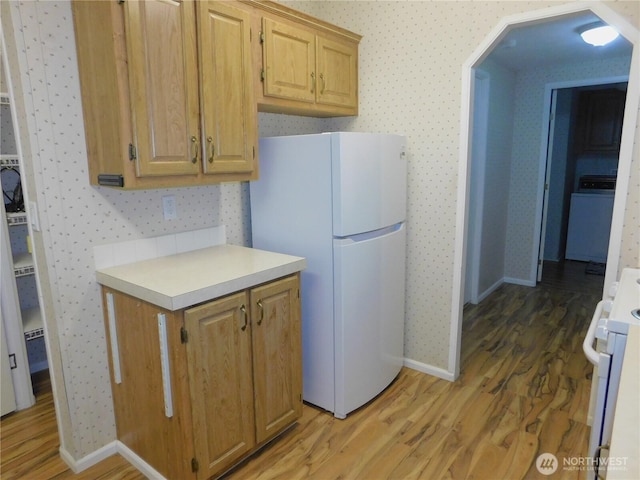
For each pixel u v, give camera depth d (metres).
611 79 3.94
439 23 2.41
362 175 2.16
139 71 1.60
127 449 1.99
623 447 0.72
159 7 1.64
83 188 1.82
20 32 1.59
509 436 2.12
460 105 2.40
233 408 1.81
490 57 3.79
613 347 1.25
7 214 2.34
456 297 2.58
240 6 2.00
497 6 2.21
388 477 1.86
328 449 2.04
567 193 5.67
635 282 1.68
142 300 1.67
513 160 4.59
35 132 1.66
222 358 1.73
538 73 4.32
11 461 2.00
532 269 4.61
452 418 2.28
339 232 2.11
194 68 1.78
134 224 2.01
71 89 1.74
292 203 2.27
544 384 2.60
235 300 1.76
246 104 2.02
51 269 1.77
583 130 5.41
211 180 1.93
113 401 2.01
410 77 2.56
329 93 2.56
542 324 3.57
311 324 2.31
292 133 2.82
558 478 1.83
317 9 2.89
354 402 2.32
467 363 2.90
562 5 2.03
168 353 1.61
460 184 2.47
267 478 1.86
